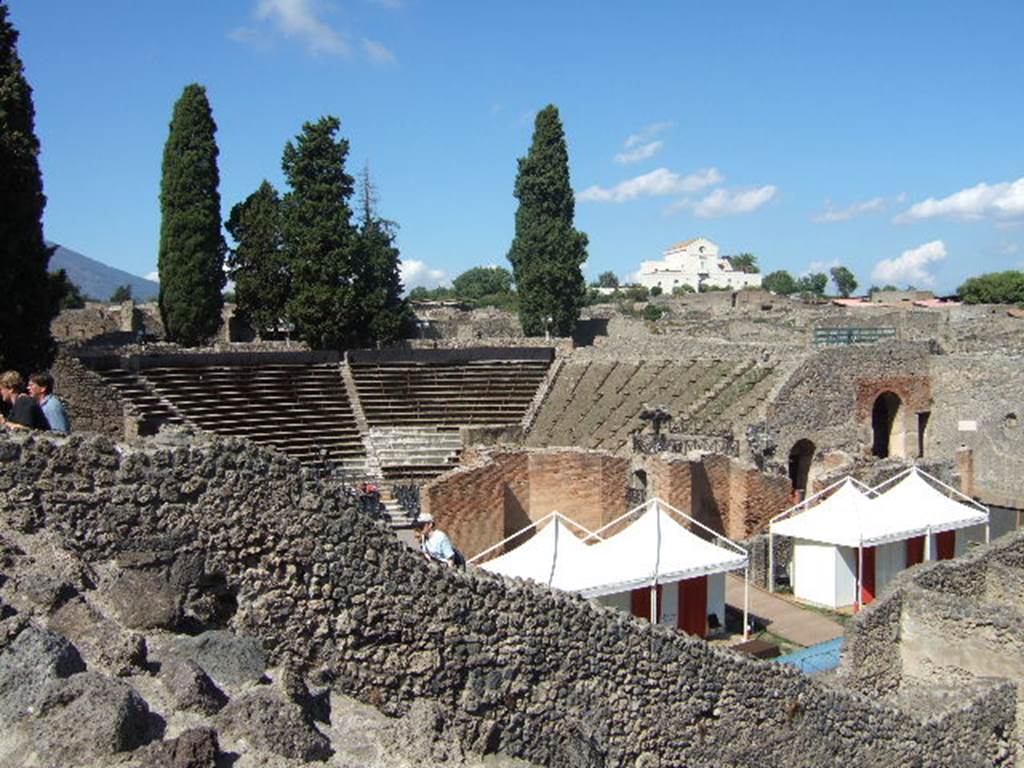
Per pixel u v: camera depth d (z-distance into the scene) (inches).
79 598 422.3
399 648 530.0
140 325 2940.5
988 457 1930.4
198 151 2561.5
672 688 617.9
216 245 2605.8
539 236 2962.6
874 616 880.3
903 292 4785.9
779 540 1381.6
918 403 2000.5
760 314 3097.9
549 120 2952.8
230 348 2390.5
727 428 1731.1
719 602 1151.6
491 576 568.1
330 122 2508.6
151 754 336.2
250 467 505.4
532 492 1583.4
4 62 1357.0
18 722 345.4
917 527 1270.9
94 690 352.2
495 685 553.0
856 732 706.8
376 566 527.2
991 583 1035.3
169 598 461.1
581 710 581.6
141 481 482.0
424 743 457.7
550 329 2994.6
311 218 2482.8
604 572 1005.8
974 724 778.8
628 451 1684.3
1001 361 1918.1
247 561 502.6
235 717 381.4
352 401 2106.3
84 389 1683.1
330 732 444.5
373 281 2696.9
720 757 639.8
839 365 1847.9
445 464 1882.4
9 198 1307.8
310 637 511.5
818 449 1800.0
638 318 3415.4
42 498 465.1
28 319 1358.3
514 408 2133.4
